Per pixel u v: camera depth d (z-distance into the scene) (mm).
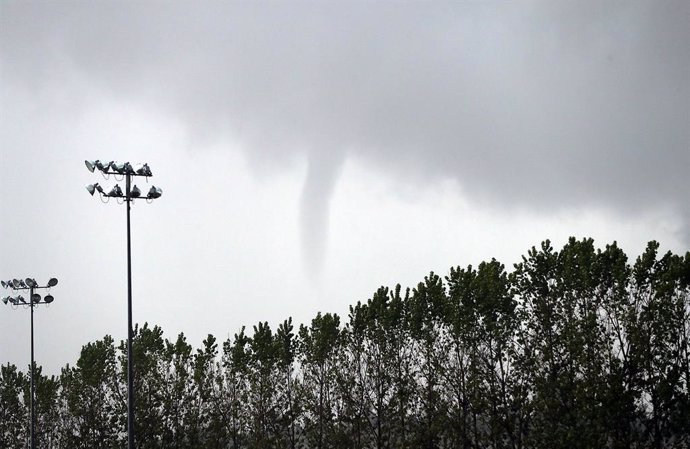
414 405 58062
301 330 67875
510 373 53188
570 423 48438
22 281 60500
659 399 47094
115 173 40594
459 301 56875
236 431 69250
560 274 53750
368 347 61875
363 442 61125
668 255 49781
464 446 54188
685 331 48188
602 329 49812
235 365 69875
